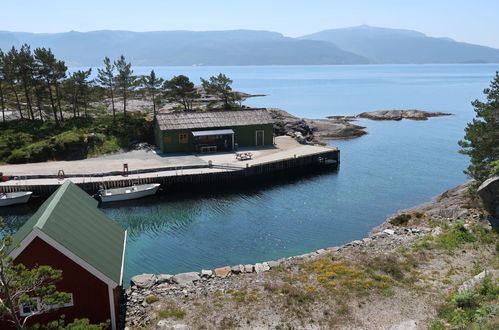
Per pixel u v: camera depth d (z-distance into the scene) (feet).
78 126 183.52
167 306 59.31
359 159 180.75
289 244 93.71
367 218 110.01
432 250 75.61
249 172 143.13
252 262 84.79
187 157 158.10
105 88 197.47
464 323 48.37
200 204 122.01
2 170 136.67
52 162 150.20
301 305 58.29
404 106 390.42
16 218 111.24
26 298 39.86
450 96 488.44
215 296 61.98
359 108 378.94
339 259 74.69
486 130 91.81
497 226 80.94
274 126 212.43
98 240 59.06
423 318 53.93
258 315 56.13
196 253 89.15
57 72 184.55
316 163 165.58
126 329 53.62
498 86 91.81
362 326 53.06
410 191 134.00
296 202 123.75
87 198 70.33
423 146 208.03
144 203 122.42
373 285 63.00
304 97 491.31
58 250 49.49
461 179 147.64
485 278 57.62
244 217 111.24
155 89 200.64
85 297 51.47
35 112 206.69
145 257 87.10
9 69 176.24
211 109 224.12
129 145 175.63
